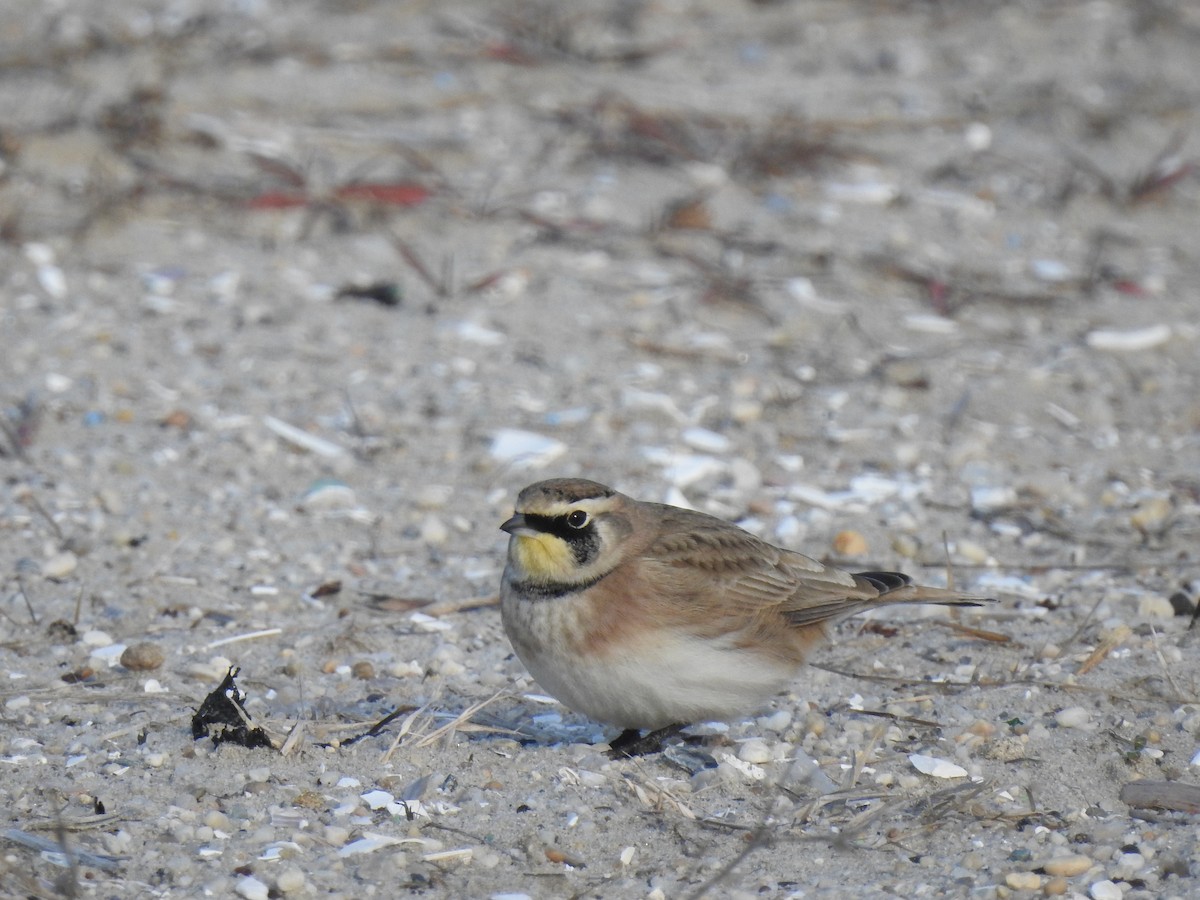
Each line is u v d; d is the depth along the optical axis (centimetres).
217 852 749
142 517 1192
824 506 1251
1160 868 743
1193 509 1241
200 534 1172
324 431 1362
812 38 2548
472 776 828
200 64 2242
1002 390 1481
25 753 843
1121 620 1033
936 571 1139
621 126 2095
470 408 1412
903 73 2408
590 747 863
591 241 1794
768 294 1686
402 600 1079
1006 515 1234
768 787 827
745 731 893
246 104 2114
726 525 884
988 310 1672
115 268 1661
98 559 1120
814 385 1484
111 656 977
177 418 1359
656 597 815
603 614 809
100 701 910
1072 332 1625
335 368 1481
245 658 988
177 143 1956
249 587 1095
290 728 878
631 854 762
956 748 864
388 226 1806
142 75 2164
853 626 1037
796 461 1333
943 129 2202
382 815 789
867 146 2120
